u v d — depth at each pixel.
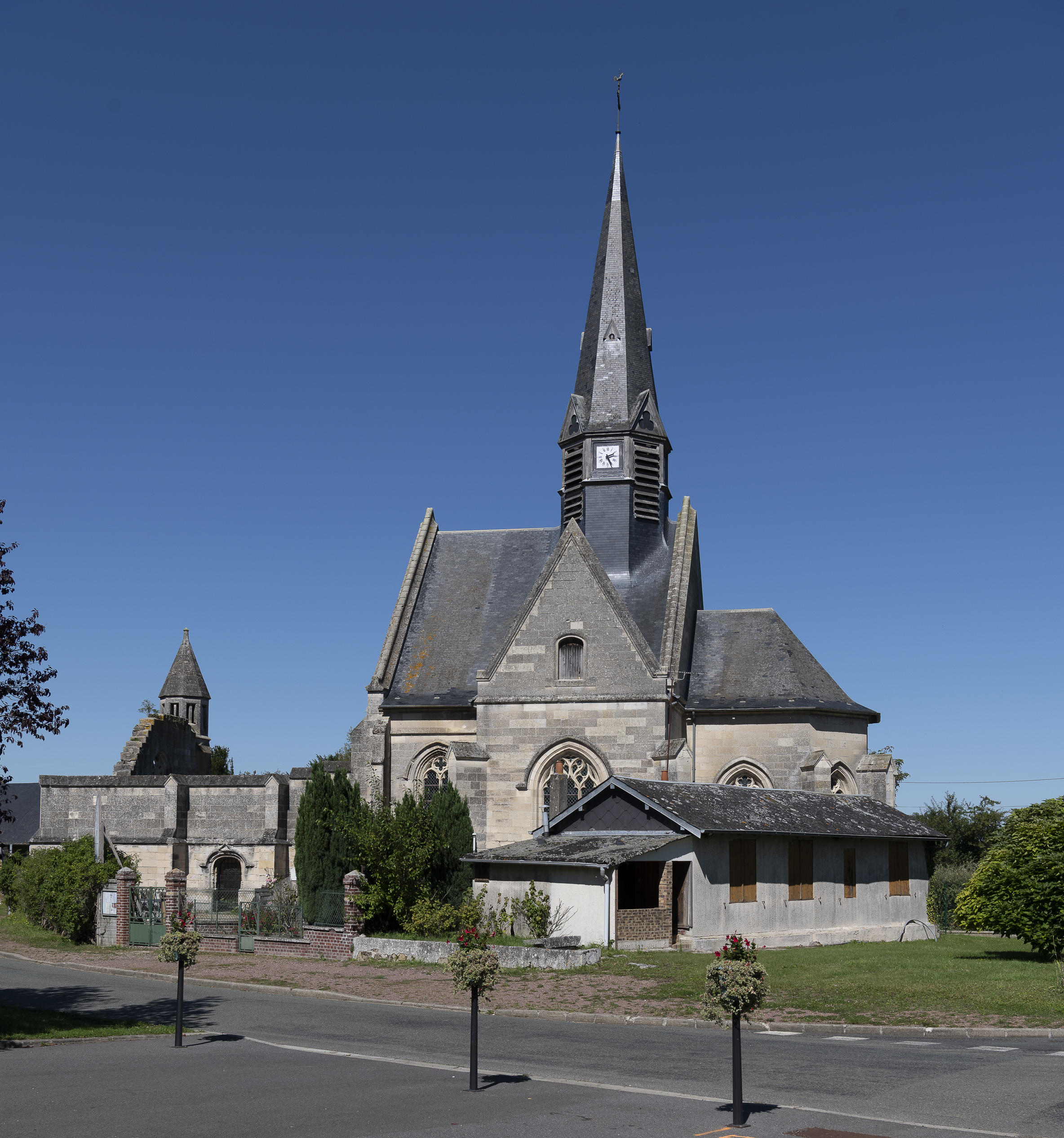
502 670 39.28
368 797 41.25
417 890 33.50
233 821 54.47
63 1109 13.41
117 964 32.50
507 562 45.59
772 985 23.69
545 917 30.30
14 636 20.00
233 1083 15.12
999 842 27.80
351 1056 17.58
